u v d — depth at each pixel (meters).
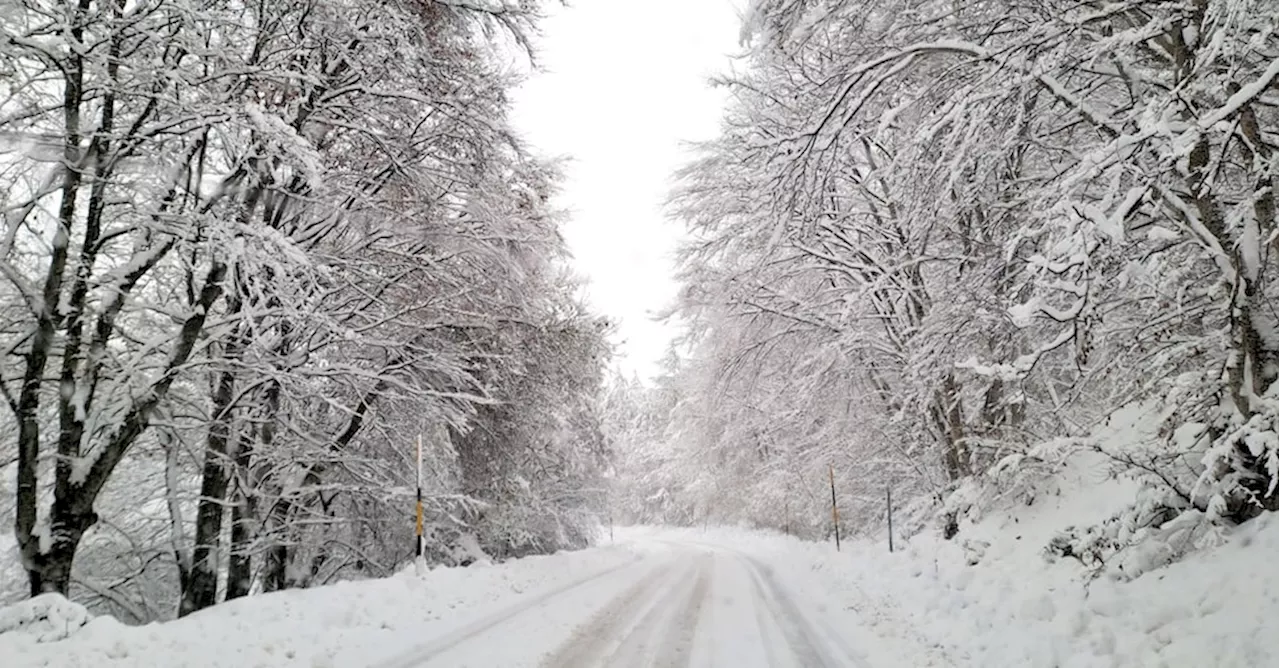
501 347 14.17
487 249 12.21
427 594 9.66
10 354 8.16
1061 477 11.30
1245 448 6.73
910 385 15.33
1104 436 10.18
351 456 12.09
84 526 8.26
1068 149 9.59
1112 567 7.48
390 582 9.95
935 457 17.88
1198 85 6.13
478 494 16.14
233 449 10.93
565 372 15.40
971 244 12.05
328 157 11.28
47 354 8.07
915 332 14.41
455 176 11.86
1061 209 5.91
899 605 9.48
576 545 25.59
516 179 12.98
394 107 10.97
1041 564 9.04
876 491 22.20
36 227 8.41
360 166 11.59
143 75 7.84
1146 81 7.67
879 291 15.63
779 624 8.41
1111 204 6.19
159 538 14.13
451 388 13.43
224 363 9.09
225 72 8.31
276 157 8.83
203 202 8.56
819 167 8.34
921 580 10.80
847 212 15.32
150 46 8.22
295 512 13.16
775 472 25.44
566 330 14.90
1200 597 5.96
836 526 19.31
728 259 18.20
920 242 10.64
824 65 11.38
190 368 9.19
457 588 10.44
